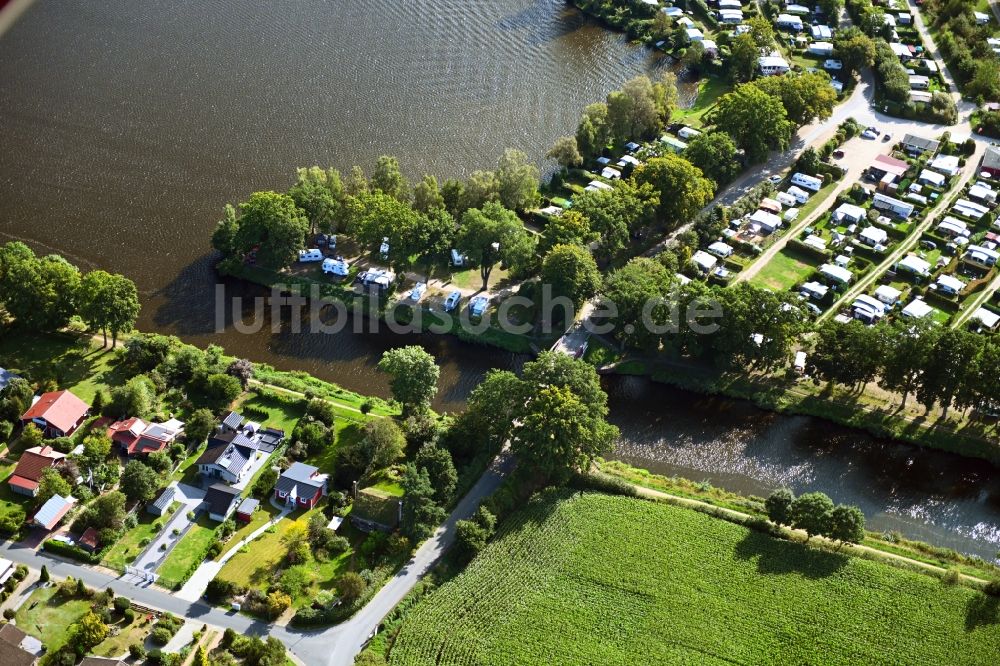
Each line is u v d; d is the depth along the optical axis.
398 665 166.75
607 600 181.62
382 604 179.12
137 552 185.62
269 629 173.12
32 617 170.88
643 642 174.25
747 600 183.00
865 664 172.75
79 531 188.50
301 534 191.00
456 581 182.88
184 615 174.25
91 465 199.75
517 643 172.12
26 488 193.38
